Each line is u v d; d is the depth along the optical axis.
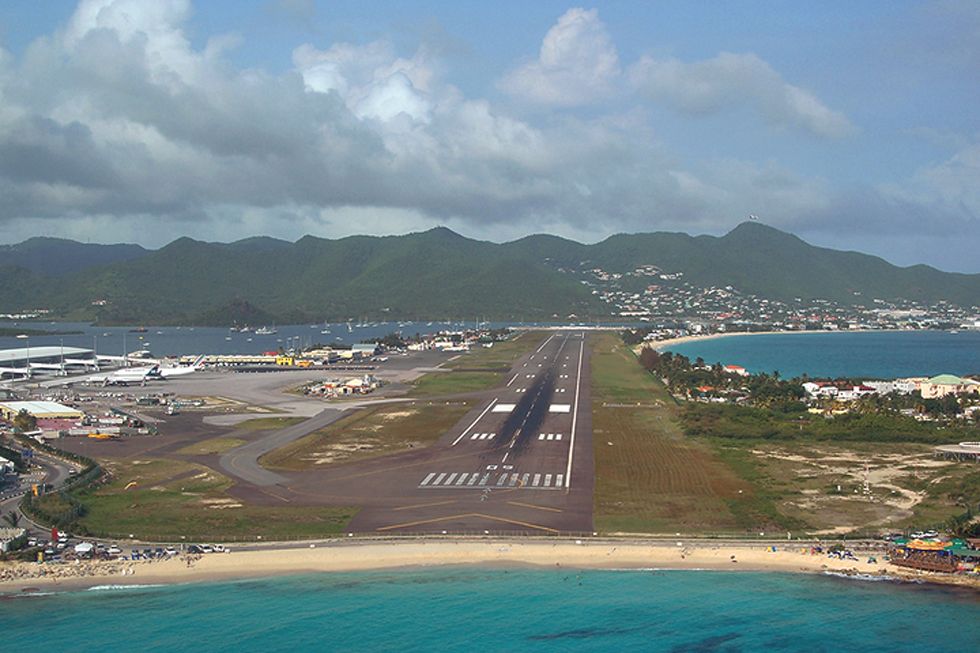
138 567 136.75
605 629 116.94
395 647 111.94
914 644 112.38
